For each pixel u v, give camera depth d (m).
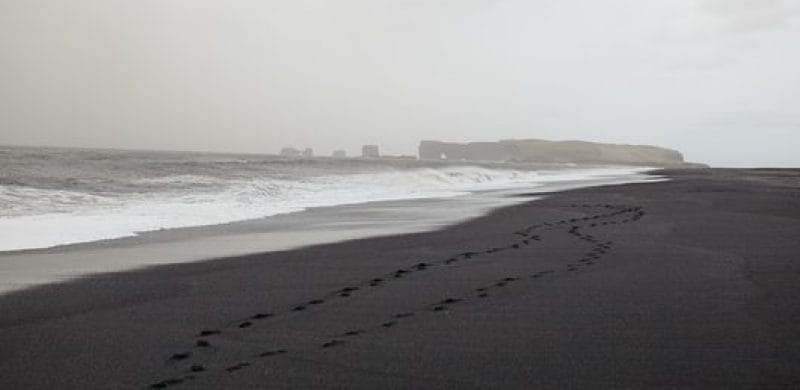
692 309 5.52
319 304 5.91
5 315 5.51
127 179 22.72
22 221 12.44
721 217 13.97
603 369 3.99
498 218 14.41
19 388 3.72
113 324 5.20
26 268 7.93
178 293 6.43
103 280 7.14
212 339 4.75
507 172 49.22
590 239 10.47
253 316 5.46
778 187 27.67
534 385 3.73
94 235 11.14
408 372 3.97
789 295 6.01
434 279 7.11
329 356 4.30
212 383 3.79
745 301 5.78
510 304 5.84
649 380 3.78
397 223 13.49
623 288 6.48
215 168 31.55
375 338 4.74
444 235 11.29
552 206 17.70
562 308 5.66
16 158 32.94
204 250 9.55
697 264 7.83
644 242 9.99
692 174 54.75
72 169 26.28
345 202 19.59
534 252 9.09
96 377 3.91
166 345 4.59
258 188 22.09
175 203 16.92
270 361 4.20
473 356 4.29
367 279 7.14
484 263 8.17
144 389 3.70
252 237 11.18
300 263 8.29
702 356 4.21
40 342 4.68
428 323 5.19
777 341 4.51
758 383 3.69
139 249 9.67
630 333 4.81
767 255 8.45
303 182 26.55
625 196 21.80
